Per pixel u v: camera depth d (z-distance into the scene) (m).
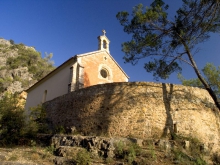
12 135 15.44
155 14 13.81
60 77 23.09
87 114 14.82
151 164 9.46
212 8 12.70
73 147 11.37
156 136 12.57
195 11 13.48
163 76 15.45
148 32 14.54
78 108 15.60
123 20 14.95
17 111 16.94
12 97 19.19
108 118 13.80
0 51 87.62
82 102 15.56
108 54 25.06
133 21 14.51
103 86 15.04
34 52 90.94
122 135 12.91
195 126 13.27
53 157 10.72
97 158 10.41
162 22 14.20
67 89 20.77
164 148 11.09
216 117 14.44
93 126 14.13
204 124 13.65
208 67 22.38
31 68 74.75
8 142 15.12
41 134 15.25
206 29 13.38
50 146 12.61
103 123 13.83
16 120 16.20
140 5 14.60
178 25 13.95
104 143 11.09
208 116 14.05
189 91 14.23
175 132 12.86
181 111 13.48
